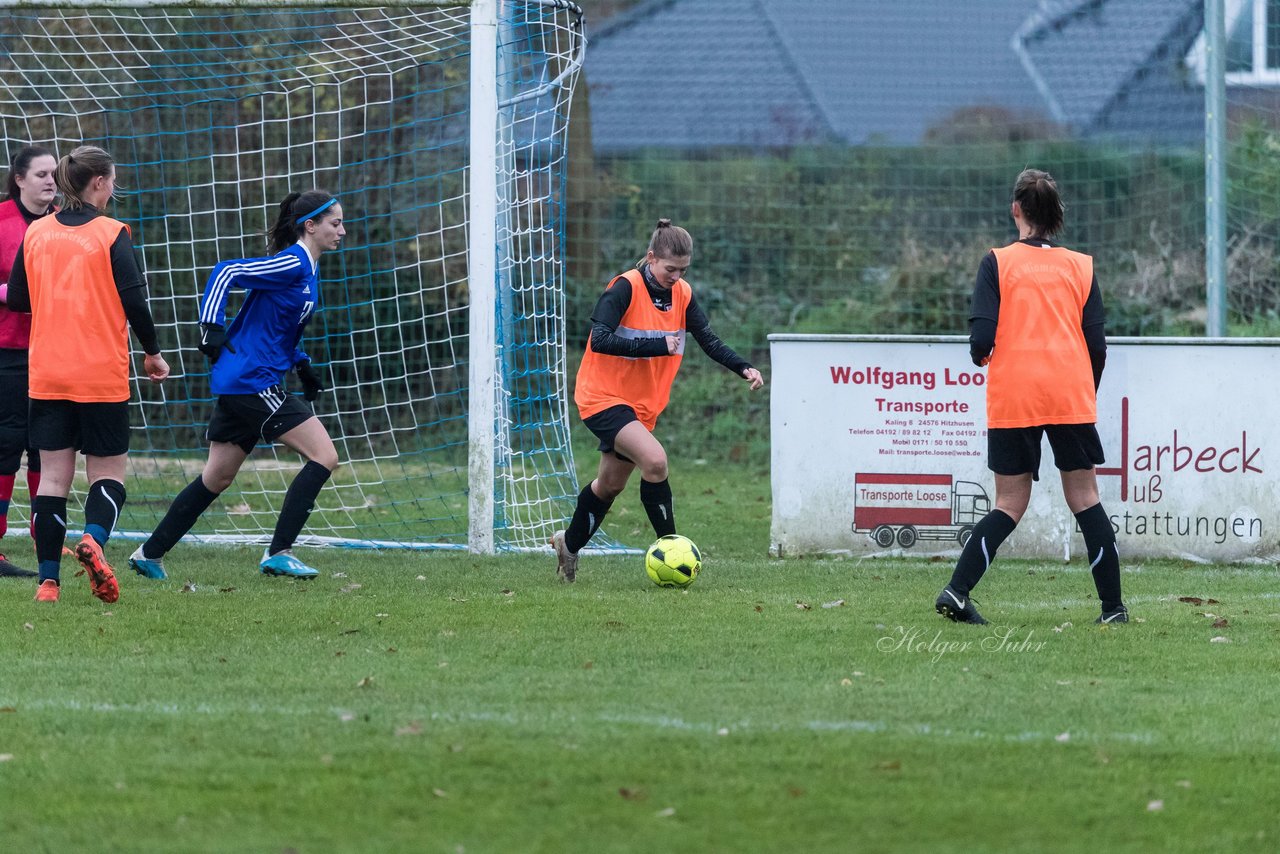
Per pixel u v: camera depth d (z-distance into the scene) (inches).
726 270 2461.9
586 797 550.6
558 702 690.8
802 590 1040.8
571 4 1355.8
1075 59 2578.7
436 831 514.0
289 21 2106.3
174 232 2108.8
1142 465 1238.9
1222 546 1230.3
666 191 2539.4
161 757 598.5
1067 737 633.0
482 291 1240.2
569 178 2400.3
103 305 949.2
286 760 594.6
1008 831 518.6
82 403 947.3
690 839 507.2
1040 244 892.0
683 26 2733.8
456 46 1573.6
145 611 930.7
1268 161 2267.5
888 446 1250.0
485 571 1139.3
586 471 1957.4
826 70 2664.9
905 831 517.7
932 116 2613.2
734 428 2206.0
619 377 1026.7
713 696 702.5
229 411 1070.4
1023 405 878.4
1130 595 1035.9
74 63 2087.8
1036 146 2511.1
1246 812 540.7
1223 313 1764.3
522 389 1872.5
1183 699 702.5
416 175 1980.8
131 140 2090.3
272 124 2126.0
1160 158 2397.9
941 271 2369.6
